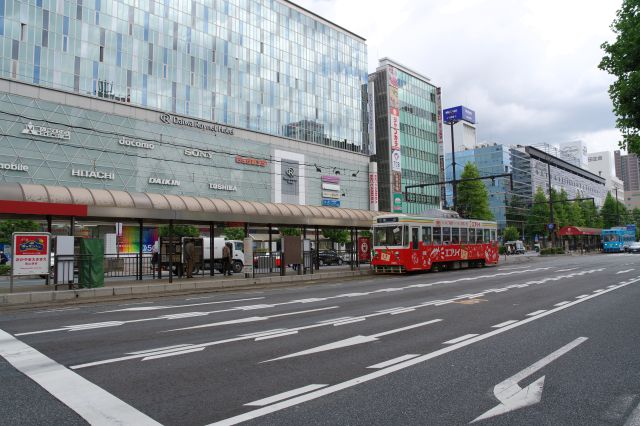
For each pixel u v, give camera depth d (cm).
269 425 417
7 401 489
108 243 3656
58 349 743
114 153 4762
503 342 770
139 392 516
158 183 5062
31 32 4341
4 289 1675
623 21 1641
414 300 1367
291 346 751
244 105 6103
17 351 731
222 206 2306
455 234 2933
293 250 2414
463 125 10988
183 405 472
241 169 5884
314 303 1341
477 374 581
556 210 8338
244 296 1603
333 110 7350
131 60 5044
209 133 5609
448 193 10550
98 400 489
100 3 4847
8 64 4181
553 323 952
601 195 16338
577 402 478
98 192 2012
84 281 1653
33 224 4634
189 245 2205
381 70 8356
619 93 1598
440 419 431
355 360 657
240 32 6178
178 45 5484
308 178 6769
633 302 1278
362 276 2633
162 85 5291
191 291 1798
